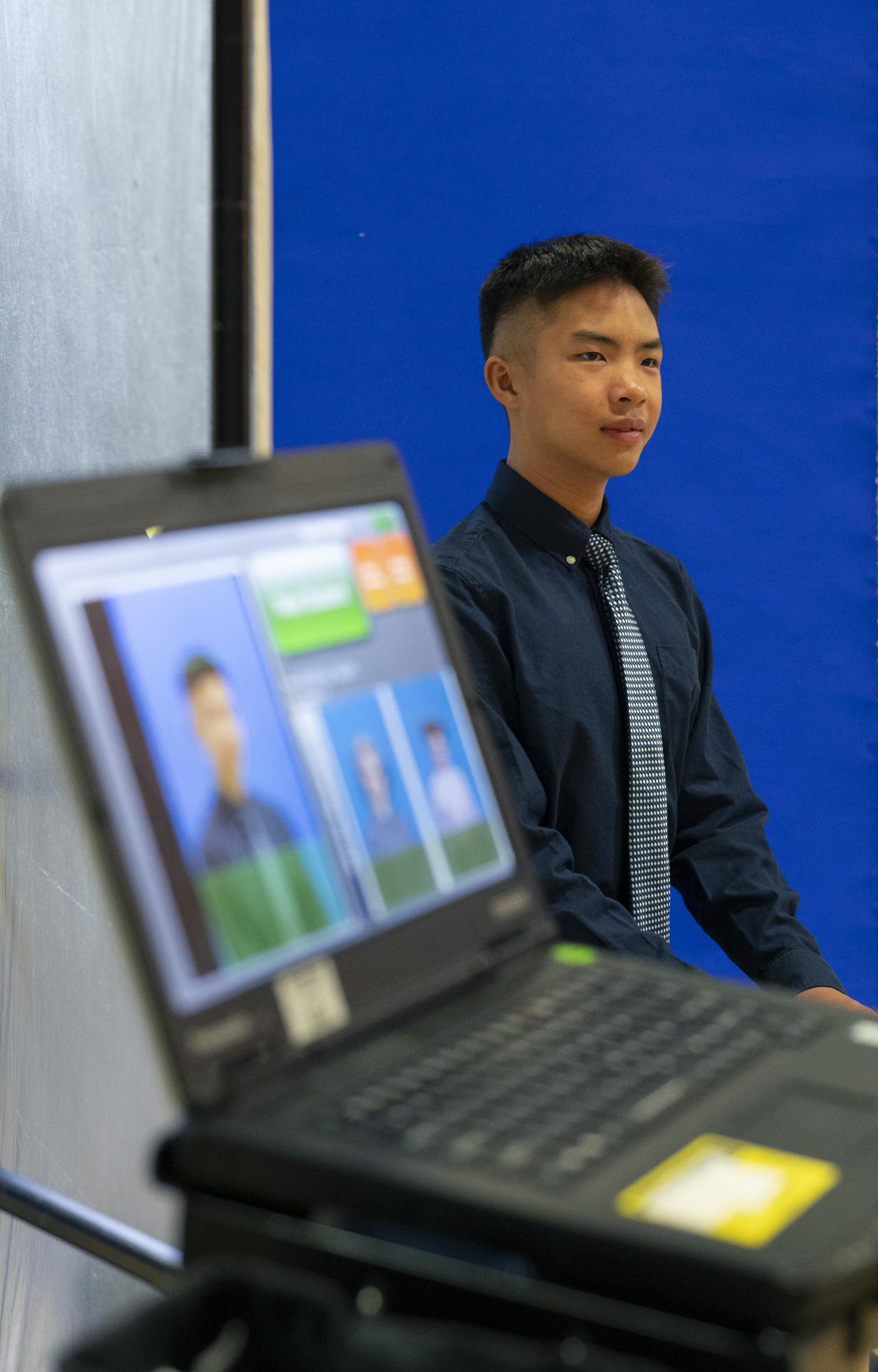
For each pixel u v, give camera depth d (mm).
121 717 499
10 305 1292
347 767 582
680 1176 454
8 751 1321
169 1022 478
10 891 1338
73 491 519
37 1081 1318
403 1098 500
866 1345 458
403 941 575
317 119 2285
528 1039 552
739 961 1562
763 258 2363
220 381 792
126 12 1130
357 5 2266
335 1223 459
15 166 1276
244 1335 417
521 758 1461
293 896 537
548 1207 433
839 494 2416
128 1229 675
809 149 2340
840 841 2467
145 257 1122
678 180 2336
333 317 2320
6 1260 1354
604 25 2297
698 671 1670
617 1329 416
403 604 644
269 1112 486
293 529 600
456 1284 435
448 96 2289
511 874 646
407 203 2307
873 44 2320
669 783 1612
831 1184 451
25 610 492
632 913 1540
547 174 2316
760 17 2307
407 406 2344
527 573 1540
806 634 2445
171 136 1090
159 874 491
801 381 2396
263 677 559
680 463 2424
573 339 1539
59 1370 388
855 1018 590
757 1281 401
